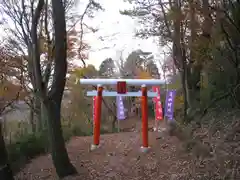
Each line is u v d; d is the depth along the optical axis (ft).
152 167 26.37
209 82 37.91
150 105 78.54
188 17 31.24
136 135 38.37
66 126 50.93
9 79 46.91
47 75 28.48
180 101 50.93
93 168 28.07
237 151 22.85
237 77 30.27
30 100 52.16
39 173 29.86
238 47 29.73
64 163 26.40
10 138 39.45
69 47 43.06
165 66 80.48
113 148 33.32
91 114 67.10
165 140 32.96
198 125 32.71
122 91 33.35
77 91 63.31
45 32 32.94
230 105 33.19
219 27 29.19
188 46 33.27
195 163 24.58
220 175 21.02
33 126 52.37
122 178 25.25
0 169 22.68
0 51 44.06
